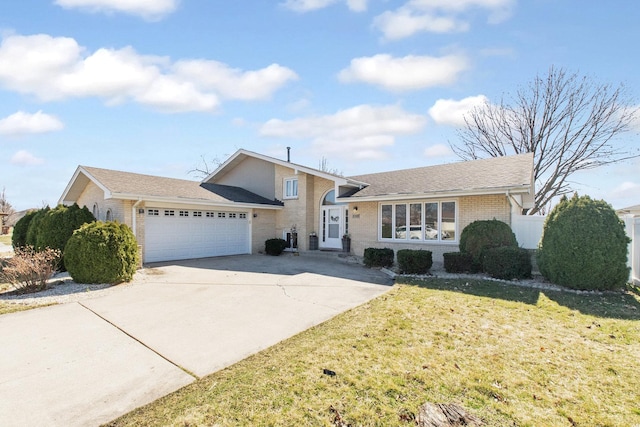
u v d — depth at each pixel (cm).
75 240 858
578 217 813
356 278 978
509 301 690
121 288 830
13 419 300
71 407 319
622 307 649
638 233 895
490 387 348
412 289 811
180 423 294
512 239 989
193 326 548
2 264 1075
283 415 303
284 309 648
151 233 1243
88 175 1247
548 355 427
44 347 460
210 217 1448
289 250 1669
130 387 355
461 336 491
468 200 1160
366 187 1483
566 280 808
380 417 300
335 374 377
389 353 432
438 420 294
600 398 331
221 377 376
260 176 1867
